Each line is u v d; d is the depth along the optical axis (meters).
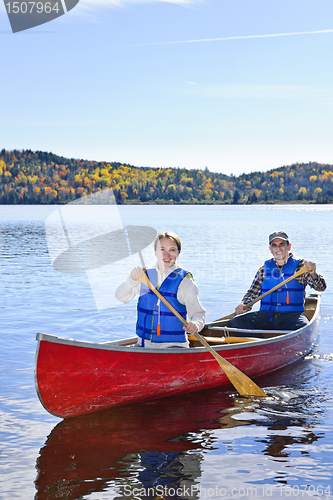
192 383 4.03
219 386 4.27
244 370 4.38
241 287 9.01
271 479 2.56
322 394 3.96
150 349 3.69
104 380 3.51
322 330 6.09
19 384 3.98
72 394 3.39
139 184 136.00
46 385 3.26
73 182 115.44
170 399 3.90
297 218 53.28
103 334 5.78
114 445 2.97
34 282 9.74
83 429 3.23
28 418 3.37
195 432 3.17
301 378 4.41
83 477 2.59
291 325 5.21
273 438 3.06
